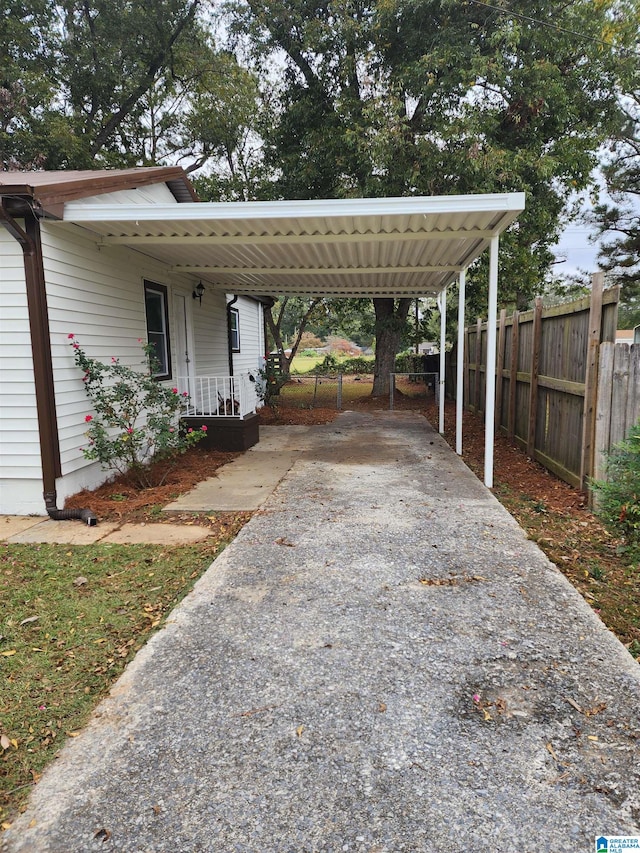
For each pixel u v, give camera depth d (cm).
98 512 464
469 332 1063
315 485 540
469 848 147
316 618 275
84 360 496
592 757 180
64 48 1344
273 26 1086
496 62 884
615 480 375
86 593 312
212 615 280
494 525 411
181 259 695
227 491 525
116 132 1526
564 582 312
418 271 717
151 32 1355
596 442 438
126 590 315
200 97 1498
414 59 987
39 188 408
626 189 1371
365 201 429
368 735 191
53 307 459
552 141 1062
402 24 973
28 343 446
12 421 457
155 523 438
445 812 159
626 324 1798
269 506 471
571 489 513
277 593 304
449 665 233
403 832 152
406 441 795
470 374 1062
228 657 241
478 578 318
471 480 552
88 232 516
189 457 687
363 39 1015
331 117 1070
